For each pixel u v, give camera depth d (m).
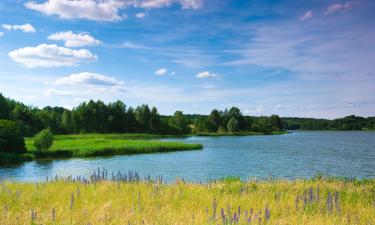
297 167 50.84
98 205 11.97
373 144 114.81
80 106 156.38
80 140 93.44
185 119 183.25
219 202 13.30
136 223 9.59
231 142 118.06
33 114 128.75
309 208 12.30
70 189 15.71
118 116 161.75
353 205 13.69
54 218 9.86
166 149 80.88
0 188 15.19
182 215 10.42
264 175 42.03
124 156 67.00
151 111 170.00
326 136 199.50
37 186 16.42
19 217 10.14
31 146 72.94
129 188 16.12
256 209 12.01
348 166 52.75
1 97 118.50
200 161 58.25
